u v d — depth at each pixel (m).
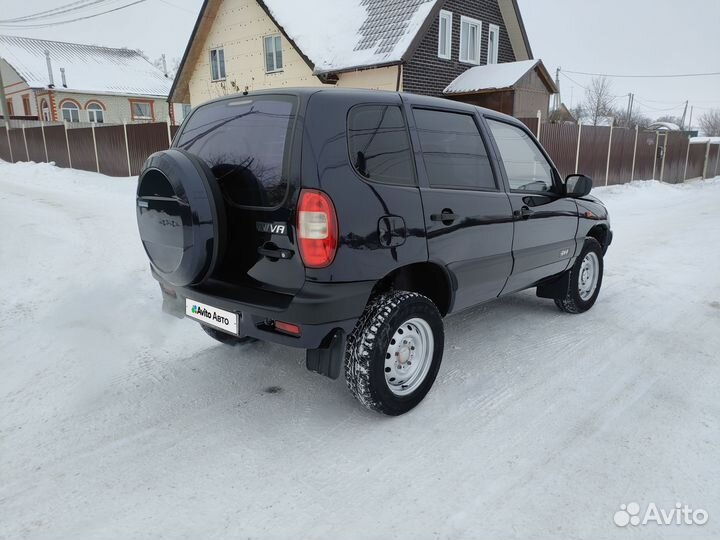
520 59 21.31
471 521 2.39
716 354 4.29
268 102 3.04
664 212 13.64
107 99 38.81
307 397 3.54
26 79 36.44
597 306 5.55
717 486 2.64
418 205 3.19
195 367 3.98
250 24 20.41
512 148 4.21
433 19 16.48
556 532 2.33
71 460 2.83
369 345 3.00
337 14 18.66
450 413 3.34
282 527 2.36
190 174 2.96
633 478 2.70
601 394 3.59
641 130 20.84
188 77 23.75
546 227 4.38
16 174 19.22
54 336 4.50
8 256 6.71
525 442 3.02
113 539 2.27
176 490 2.60
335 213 2.77
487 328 4.86
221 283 3.17
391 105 3.23
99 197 13.84
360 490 2.60
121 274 6.34
